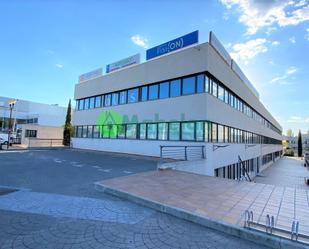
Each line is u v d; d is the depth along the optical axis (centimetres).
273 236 327
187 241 335
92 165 1178
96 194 597
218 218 402
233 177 1861
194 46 1459
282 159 5841
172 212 453
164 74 1620
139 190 600
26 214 434
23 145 3186
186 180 777
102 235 349
